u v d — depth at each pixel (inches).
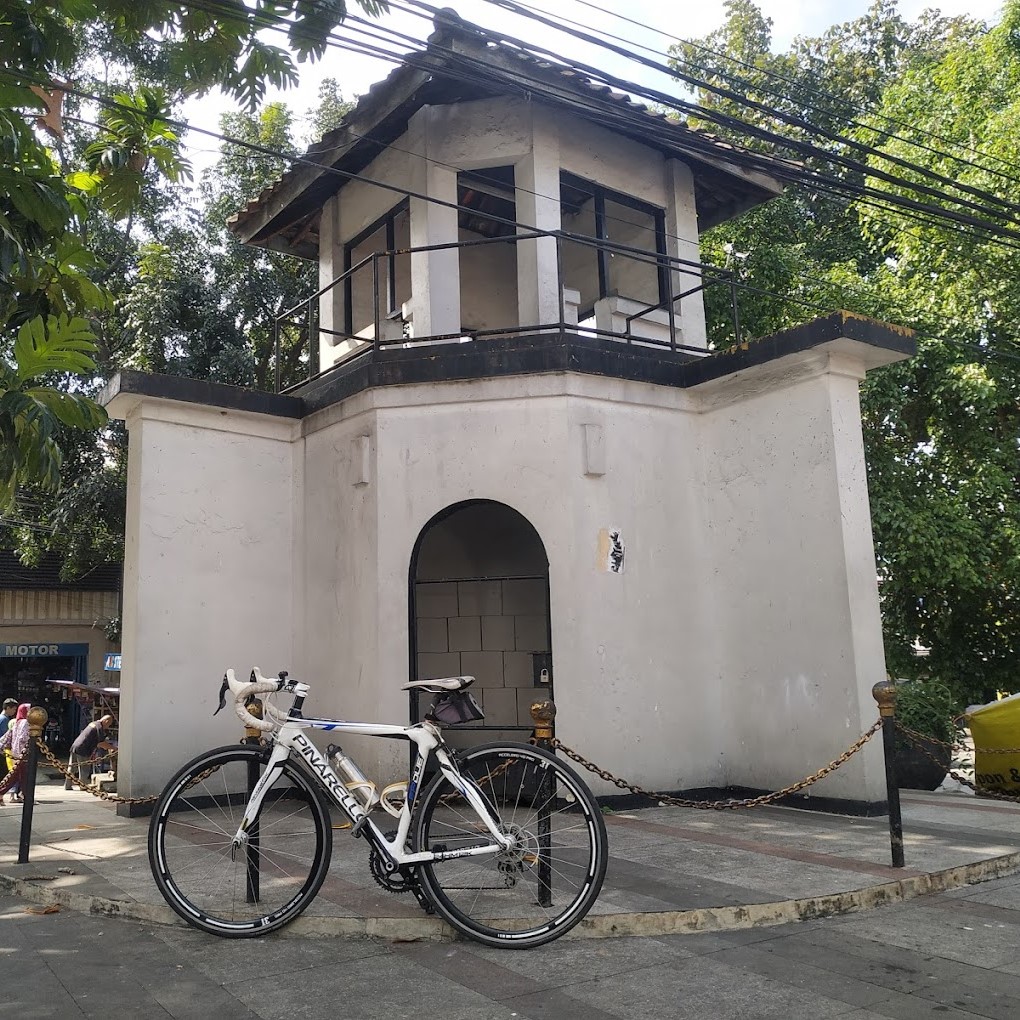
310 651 347.9
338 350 420.2
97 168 221.0
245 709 186.5
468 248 467.8
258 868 190.9
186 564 338.3
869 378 497.7
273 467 366.0
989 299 504.7
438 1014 141.0
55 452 166.4
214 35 192.4
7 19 179.6
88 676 783.7
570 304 417.7
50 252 199.3
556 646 304.3
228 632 344.5
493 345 321.4
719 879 207.5
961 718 352.5
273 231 455.5
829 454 306.2
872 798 287.1
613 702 307.1
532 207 359.6
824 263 645.3
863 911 196.4
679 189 406.3
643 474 330.6
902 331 309.4
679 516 336.8
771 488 323.6
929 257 524.1
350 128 381.1
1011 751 325.1
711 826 273.3
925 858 228.2
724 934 180.4
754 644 324.2
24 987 155.1
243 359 618.5
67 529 638.5
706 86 264.7
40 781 536.1
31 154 183.2
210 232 662.5
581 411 318.7
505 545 385.1
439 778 177.2
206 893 199.2
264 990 151.4
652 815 292.5
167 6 187.2
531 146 362.0
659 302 402.6
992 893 211.6
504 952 169.5
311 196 430.6
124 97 220.1
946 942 175.6
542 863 184.7
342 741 323.3
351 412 336.8
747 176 418.9
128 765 320.8
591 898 172.6
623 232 420.8
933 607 558.9
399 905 187.2
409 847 178.2
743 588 330.0
